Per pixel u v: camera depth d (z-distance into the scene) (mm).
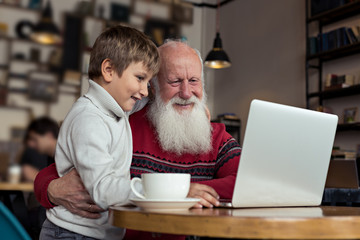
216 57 4859
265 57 5605
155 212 795
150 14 6051
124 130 1234
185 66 1513
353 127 4223
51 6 5379
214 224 725
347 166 2447
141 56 1207
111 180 985
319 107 4637
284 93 5277
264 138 958
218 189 1221
